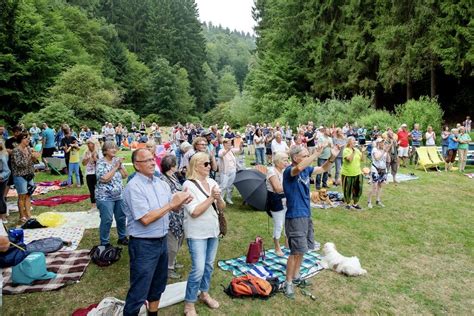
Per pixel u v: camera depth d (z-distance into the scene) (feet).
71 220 23.03
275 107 106.83
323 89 98.02
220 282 14.93
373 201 29.12
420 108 62.75
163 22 228.63
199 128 76.18
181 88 200.03
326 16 97.86
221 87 269.85
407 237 20.84
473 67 67.72
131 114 132.16
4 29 100.32
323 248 17.79
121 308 11.93
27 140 22.27
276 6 117.70
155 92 188.96
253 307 13.05
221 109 174.50
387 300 13.88
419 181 37.40
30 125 88.89
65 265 16.07
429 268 16.87
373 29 83.25
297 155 13.17
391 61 75.51
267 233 21.20
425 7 66.74
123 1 229.45
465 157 43.01
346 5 89.86
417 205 27.94
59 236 20.01
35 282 14.34
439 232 21.74
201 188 11.87
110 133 71.67
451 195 31.37
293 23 108.37
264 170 26.30
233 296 13.66
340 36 89.51
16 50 103.35
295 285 14.71
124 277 15.14
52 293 13.67
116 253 16.66
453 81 87.92
